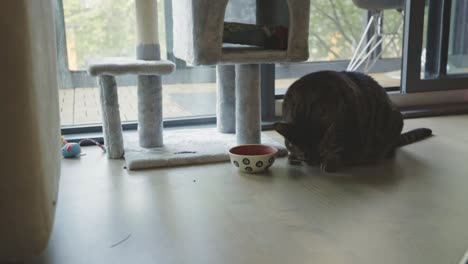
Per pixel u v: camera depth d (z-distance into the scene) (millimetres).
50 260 1231
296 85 1947
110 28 2340
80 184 1758
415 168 1912
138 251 1273
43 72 1165
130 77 2459
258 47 2121
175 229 1396
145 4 2006
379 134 1955
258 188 1709
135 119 2508
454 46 2969
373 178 1802
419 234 1355
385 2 3146
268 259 1225
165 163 1947
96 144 2256
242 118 2078
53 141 1291
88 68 1927
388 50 3895
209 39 1872
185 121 2551
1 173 1000
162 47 2439
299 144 1887
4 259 1061
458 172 1860
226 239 1333
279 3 2113
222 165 1971
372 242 1311
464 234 1354
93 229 1399
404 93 2861
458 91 2982
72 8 2266
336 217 1467
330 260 1220
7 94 977
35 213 1032
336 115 1832
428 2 2850
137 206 1559
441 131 2457
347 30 3645
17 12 967
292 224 1421
